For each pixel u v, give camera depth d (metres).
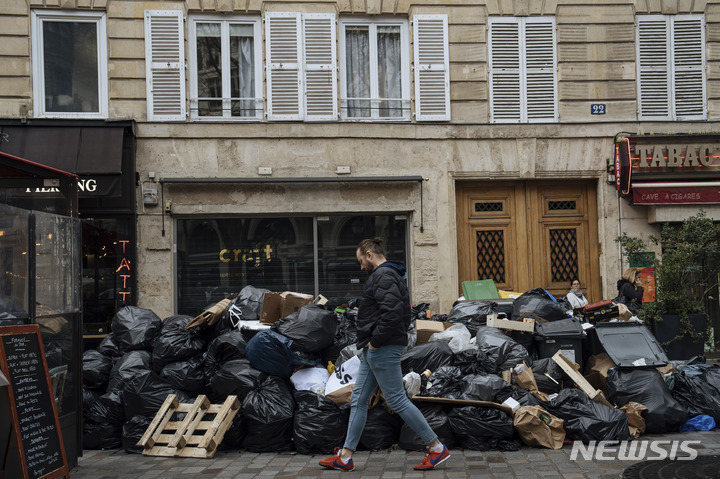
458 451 6.20
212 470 5.79
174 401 6.73
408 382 6.40
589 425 6.20
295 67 11.80
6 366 4.61
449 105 11.95
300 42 11.83
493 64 12.08
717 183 11.84
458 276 12.12
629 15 12.16
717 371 7.48
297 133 11.70
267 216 11.77
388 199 11.80
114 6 11.50
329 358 7.09
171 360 7.09
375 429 6.31
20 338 4.86
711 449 6.02
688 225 9.94
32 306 5.34
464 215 12.19
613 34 12.16
